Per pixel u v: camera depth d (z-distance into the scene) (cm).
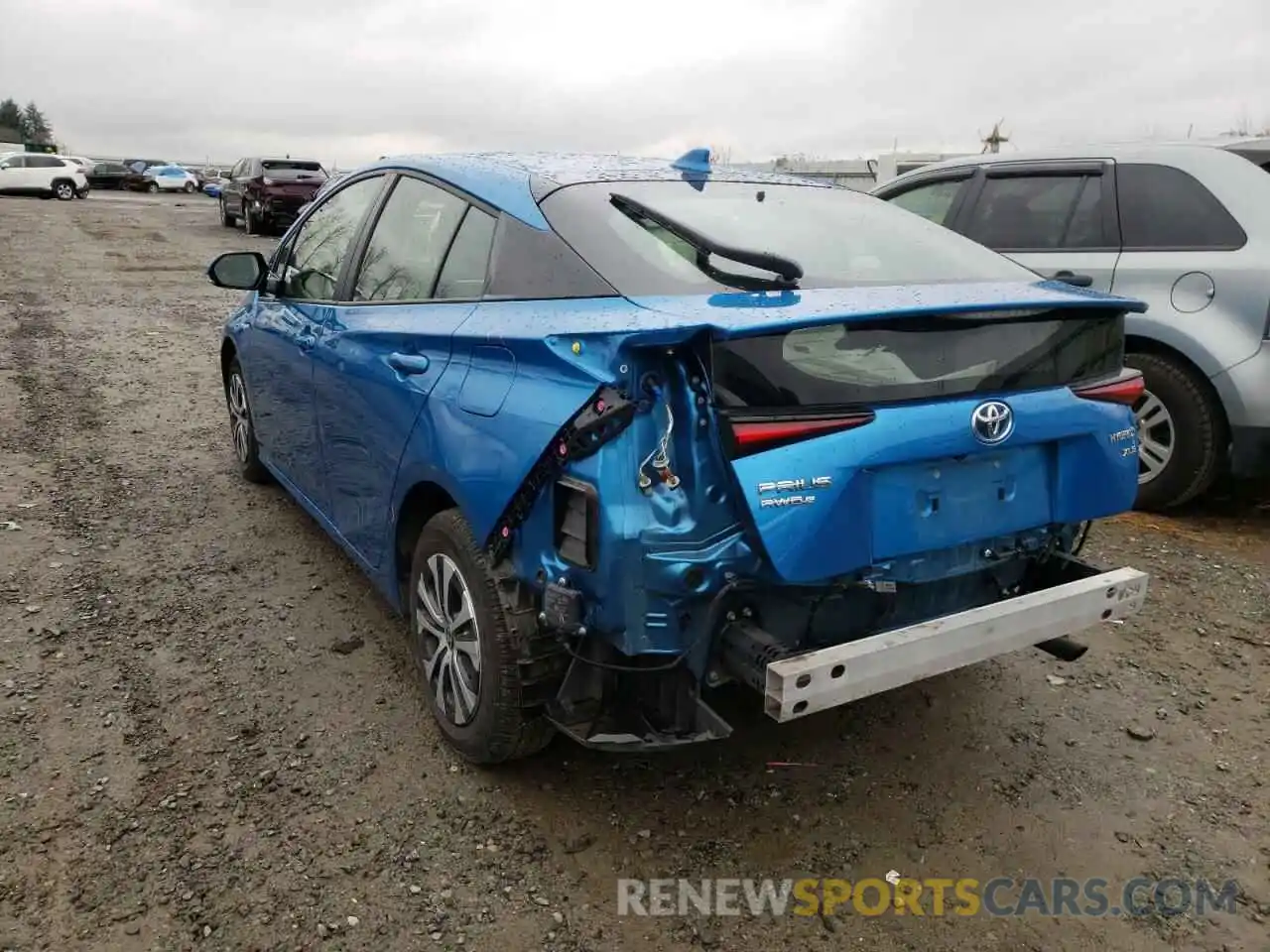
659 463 225
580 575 237
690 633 234
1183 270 496
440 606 301
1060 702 346
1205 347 484
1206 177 504
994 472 257
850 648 231
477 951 233
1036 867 265
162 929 235
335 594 415
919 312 233
